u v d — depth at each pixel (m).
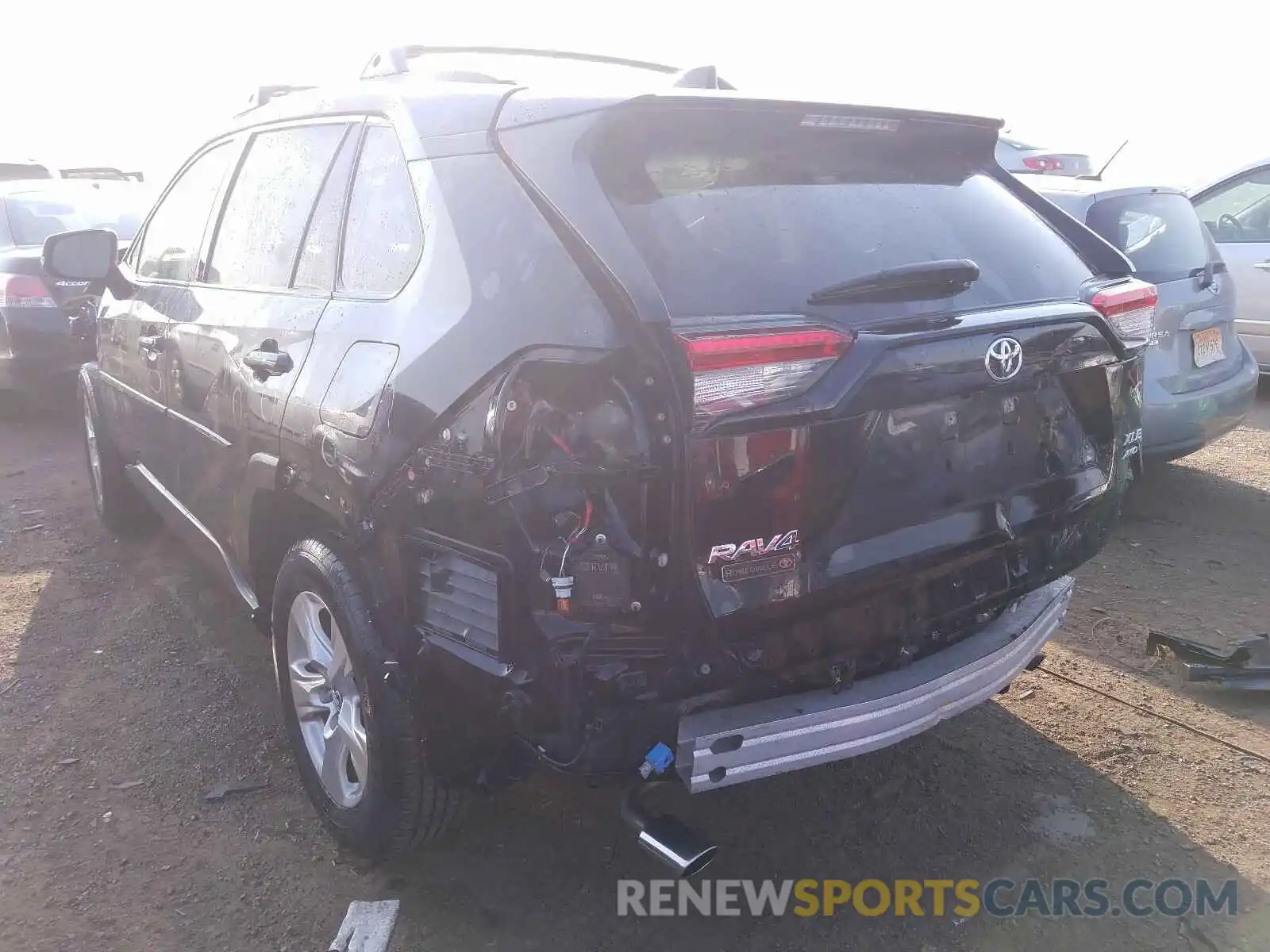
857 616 2.41
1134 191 5.41
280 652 3.17
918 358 2.34
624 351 2.09
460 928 2.70
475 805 3.07
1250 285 7.72
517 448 2.20
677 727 2.25
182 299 3.89
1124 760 3.44
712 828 3.12
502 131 2.52
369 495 2.53
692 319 2.19
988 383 2.49
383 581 2.60
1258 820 3.12
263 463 3.06
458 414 2.31
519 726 2.30
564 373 2.14
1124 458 3.07
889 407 2.31
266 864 2.93
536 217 2.33
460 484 2.31
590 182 2.31
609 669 2.18
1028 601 2.96
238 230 3.68
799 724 2.33
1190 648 3.98
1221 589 4.73
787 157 2.66
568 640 2.19
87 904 2.75
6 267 7.01
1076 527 2.91
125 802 3.18
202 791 3.25
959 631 2.69
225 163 3.95
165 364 3.93
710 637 2.20
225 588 4.71
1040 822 3.13
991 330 2.49
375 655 2.60
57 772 3.32
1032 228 3.06
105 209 8.15
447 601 2.42
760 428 2.15
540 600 2.20
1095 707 3.76
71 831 3.04
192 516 4.00
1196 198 8.00
